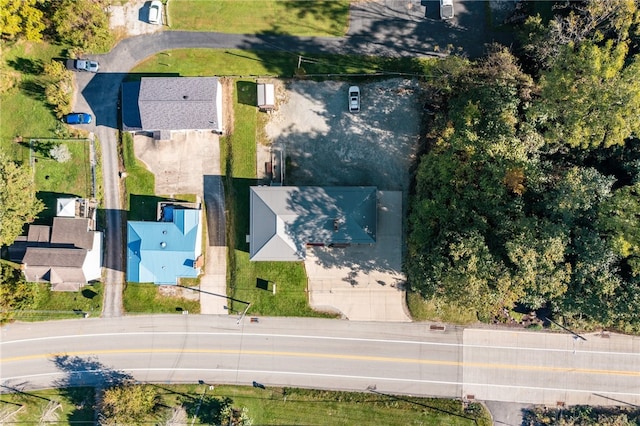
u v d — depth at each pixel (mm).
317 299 51344
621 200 40812
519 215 42594
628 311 40375
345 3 51000
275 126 51188
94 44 49781
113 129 51344
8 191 47062
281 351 51500
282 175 51062
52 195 51312
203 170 51312
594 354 50875
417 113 50844
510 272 41250
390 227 51094
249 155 51156
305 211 48125
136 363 51688
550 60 44375
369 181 51094
